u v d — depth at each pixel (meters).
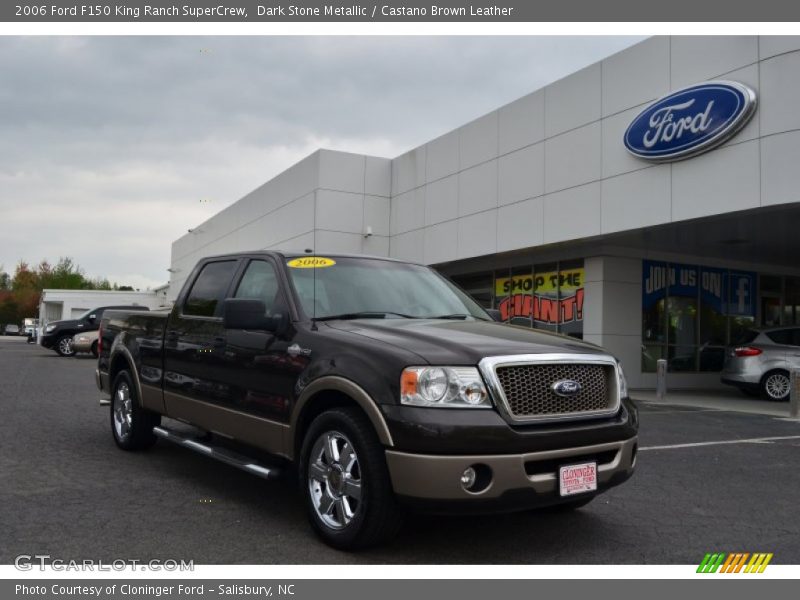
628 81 13.34
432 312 5.17
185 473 5.88
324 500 4.07
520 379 3.78
